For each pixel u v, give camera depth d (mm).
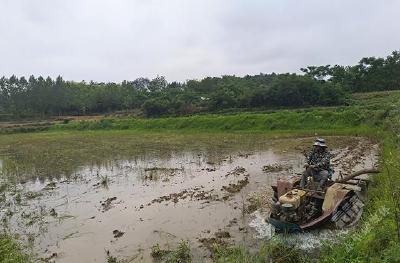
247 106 50031
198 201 13250
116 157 24328
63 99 73375
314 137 28125
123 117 57906
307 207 9703
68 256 9398
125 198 14305
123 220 11781
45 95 72250
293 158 20453
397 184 9117
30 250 9859
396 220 6922
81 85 94312
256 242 9430
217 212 11945
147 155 24469
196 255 8961
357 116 31578
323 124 32344
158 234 10461
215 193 14156
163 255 9086
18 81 78000
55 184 17484
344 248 7477
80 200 14422
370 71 59406
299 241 8891
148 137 35719
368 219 8578
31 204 14266
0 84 79938
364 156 19391
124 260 8984
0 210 13641
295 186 10680
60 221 12047
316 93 47312
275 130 33500
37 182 18219
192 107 52625
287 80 48531
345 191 9625
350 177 11070
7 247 9250
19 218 12617
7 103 77500
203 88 72812
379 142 22844
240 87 59156
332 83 53594
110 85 90875
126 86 91625
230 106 50781
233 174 17188
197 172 18219
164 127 42219
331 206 9359
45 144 34219
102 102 74500
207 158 21984
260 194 13625
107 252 9430
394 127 20188
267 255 8352
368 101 43719
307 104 47312
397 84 57750
